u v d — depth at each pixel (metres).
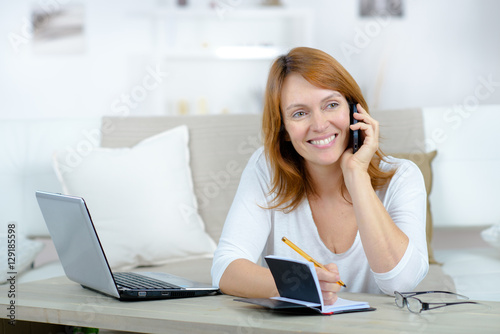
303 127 1.33
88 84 4.72
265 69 4.60
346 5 4.70
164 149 2.24
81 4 4.70
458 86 4.69
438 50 4.69
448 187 2.29
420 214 1.35
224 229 1.45
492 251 2.25
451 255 2.21
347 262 1.44
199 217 2.26
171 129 2.33
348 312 1.04
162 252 2.11
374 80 4.72
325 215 1.46
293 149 1.46
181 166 2.25
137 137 2.34
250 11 4.40
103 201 2.10
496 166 2.29
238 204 1.49
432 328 0.90
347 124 1.33
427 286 1.69
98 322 1.08
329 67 1.32
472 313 1.01
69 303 1.18
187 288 1.24
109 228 2.08
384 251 1.21
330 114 1.32
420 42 4.69
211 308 1.10
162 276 1.43
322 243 1.46
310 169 1.44
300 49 1.35
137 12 4.51
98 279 1.22
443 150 2.30
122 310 1.09
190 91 4.62
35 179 2.33
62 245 1.31
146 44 4.71
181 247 2.13
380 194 1.43
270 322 0.97
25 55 4.73
